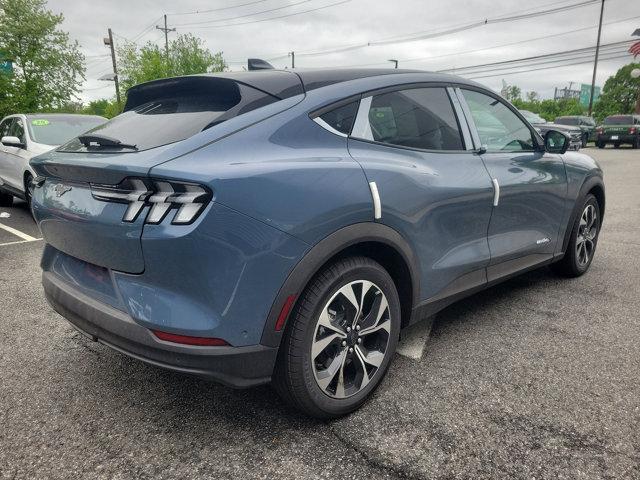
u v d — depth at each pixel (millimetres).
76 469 1880
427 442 2012
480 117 2982
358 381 2211
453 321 3238
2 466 1891
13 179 7238
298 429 2113
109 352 2859
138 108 2535
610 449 1956
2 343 2980
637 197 8547
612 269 4371
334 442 2023
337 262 2066
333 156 2115
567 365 2631
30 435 2082
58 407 2291
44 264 2475
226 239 1719
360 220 2076
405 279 2402
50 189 2262
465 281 2781
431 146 2605
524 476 1815
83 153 2141
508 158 3072
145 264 1799
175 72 32062
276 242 1817
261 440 2043
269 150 1959
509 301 3594
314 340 1996
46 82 17109
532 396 2334
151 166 1744
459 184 2605
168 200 1727
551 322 3205
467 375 2535
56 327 3221
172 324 1769
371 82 2428
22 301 3711
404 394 2365
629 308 3436
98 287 2064
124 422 2174
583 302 3562
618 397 2318
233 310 1785
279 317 1872
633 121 23219
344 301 2096
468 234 2738
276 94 2174
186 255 1698
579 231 3984
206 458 1938
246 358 1846
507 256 3076
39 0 16922
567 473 1827
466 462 1893
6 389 2449
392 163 2307
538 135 3465
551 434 2051
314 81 2318
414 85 2619
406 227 2295
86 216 1973
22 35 16344
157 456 1952
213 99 2229
